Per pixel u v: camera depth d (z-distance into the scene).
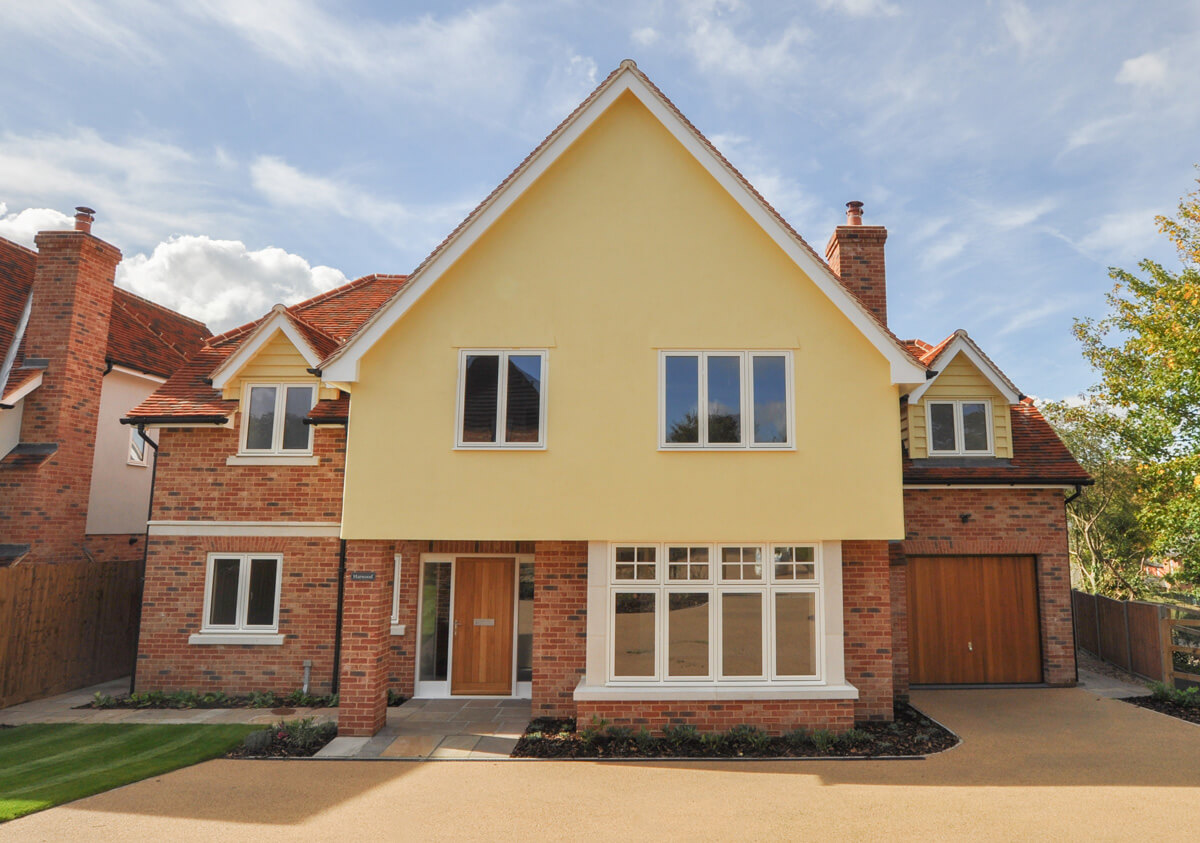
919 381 10.86
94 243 16.88
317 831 7.38
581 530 10.91
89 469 16.70
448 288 11.47
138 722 11.93
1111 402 19.75
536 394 11.23
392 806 8.09
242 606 13.76
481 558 13.95
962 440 14.63
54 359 16.11
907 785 8.70
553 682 11.85
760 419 11.14
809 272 11.09
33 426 15.84
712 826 7.45
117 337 19.05
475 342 11.34
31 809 7.91
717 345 11.26
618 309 11.37
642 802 8.18
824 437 11.05
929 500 14.32
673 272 11.42
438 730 11.30
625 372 11.23
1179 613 14.02
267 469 13.98
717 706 10.75
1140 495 20.25
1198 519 15.97
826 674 10.87
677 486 10.97
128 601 16.33
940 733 10.93
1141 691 13.72
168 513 13.96
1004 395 14.53
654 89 11.44
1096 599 16.98
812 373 11.18
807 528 10.89
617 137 11.73
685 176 11.62
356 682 11.03
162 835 7.27
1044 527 14.28
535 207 11.61
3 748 10.55
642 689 10.77
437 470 11.09
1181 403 17.95
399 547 13.81
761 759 9.77
